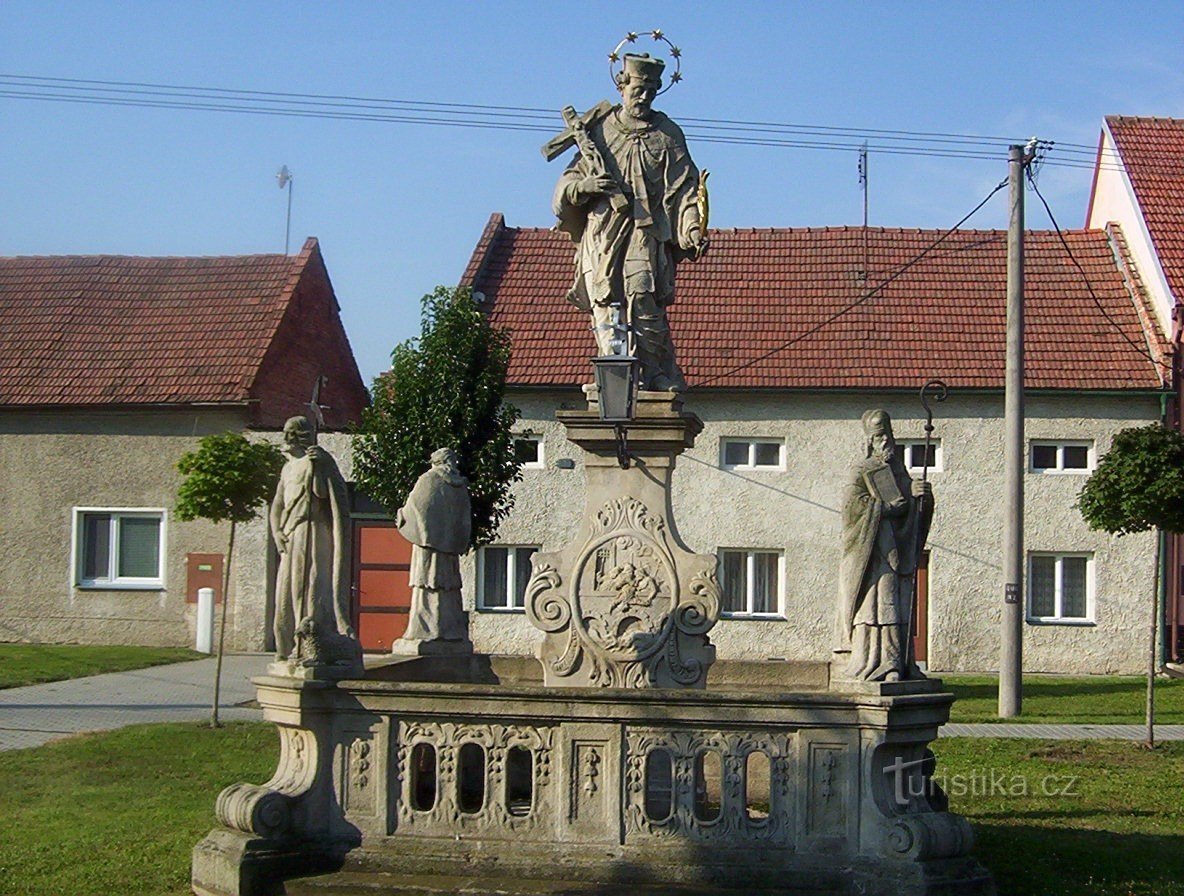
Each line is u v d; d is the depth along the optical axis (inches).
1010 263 809.5
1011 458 802.8
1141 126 1261.1
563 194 455.2
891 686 358.0
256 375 1190.3
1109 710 817.5
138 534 1189.1
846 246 1249.4
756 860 357.7
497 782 370.9
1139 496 672.4
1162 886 395.5
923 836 348.5
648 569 432.8
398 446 888.9
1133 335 1153.4
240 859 362.3
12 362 1225.4
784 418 1137.4
